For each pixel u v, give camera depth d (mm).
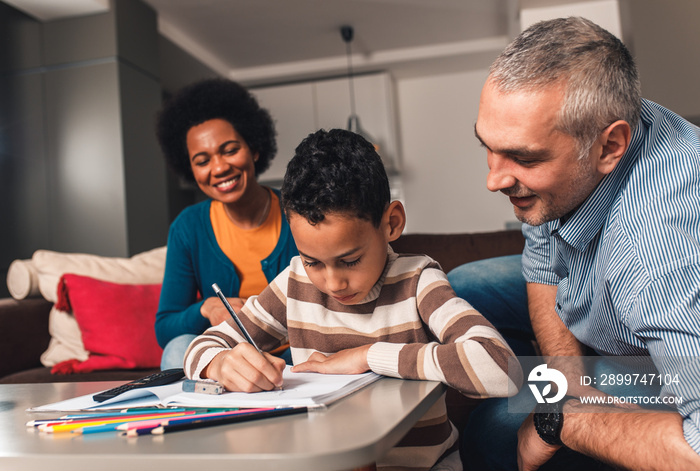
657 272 666
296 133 5078
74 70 3264
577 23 721
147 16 3596
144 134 3441
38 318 2041
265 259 1426
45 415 637
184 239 1447
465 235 1666
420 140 5238
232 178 1409
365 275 794
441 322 776
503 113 700
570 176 722
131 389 694
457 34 4500
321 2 3834
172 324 1338
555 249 981
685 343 622
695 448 568
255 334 913
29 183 3131
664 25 2957
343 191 720
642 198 736
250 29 4184
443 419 843
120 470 436
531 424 829
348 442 430
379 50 4750
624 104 701
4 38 3020
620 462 666
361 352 746
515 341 1337
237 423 522
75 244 3227
